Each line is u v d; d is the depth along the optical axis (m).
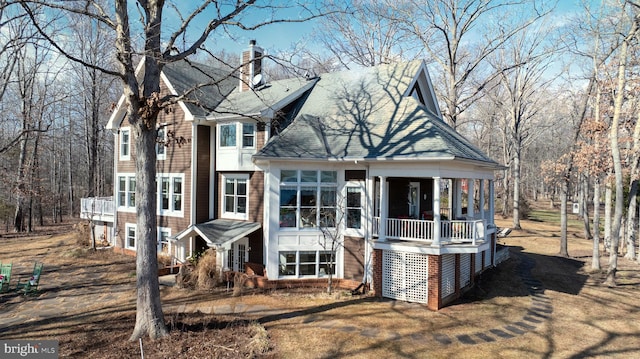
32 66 28.64
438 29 29.45
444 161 14.66
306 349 10.78
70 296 15.68
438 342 11.52
